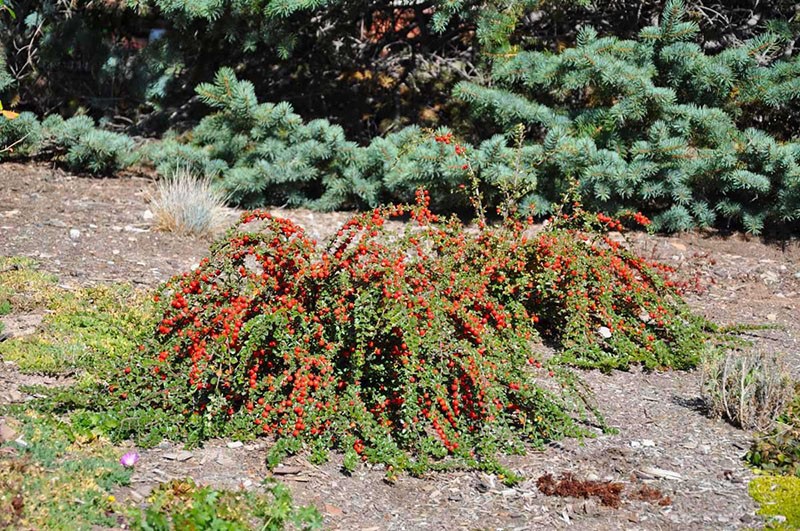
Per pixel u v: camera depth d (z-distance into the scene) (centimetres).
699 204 898
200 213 814
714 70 889
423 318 465
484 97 915
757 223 883
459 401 460
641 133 923
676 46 899
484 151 887
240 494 374
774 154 849
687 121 881
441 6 926
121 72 1142
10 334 527
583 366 572
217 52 1098
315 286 470
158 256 735
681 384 559
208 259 472
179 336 453
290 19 1002
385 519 387
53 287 615
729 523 392
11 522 325
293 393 431
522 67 932
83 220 825
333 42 1100
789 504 405
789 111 953
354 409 439
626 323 609
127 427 421
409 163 891
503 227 634
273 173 931
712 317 690
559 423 470
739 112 925
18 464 361
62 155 1048
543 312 609
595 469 440
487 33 945
